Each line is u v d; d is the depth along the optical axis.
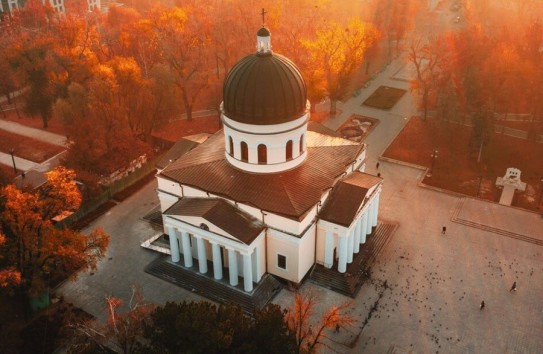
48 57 101.81
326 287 63.34
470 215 76.69
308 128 78.88
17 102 116.94
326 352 55.22
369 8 142.75
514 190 82.00
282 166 63.31
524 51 108.94
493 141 95.62
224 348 44.59
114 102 87.44
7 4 167.00
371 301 61.59
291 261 61.12
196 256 66.94
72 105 90.62
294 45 103.56
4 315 60.97
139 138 95.31
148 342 56.00
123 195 82.44
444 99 99.00
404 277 65.19
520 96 98.19
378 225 74.06
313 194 61.22
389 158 91.19
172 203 67.44
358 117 106.31
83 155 83.62
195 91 115.69
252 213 60.47
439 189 82.62
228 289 62.28
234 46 113.81
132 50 111.06
